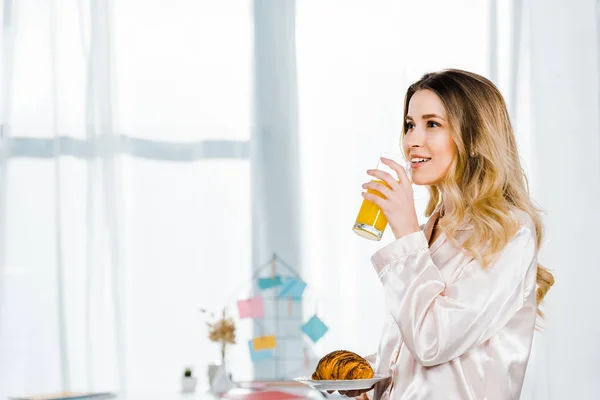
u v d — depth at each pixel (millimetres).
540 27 3068
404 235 1197
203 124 3090
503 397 1143
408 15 3129
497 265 1149
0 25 3018
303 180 3088
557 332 2941
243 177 3088
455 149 1255
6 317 2922
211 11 3127
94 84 3021
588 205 2984
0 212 2955
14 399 2357
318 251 3059
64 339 2926
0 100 2994
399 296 1144
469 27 3123
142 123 3061
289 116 3113
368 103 3100
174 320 3002
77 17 3045
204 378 2992
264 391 2482
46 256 2957
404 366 1202
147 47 3082
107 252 2971
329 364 1334
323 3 3145
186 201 3055
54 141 2988
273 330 3037
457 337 1104
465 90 1261
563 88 3037
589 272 2957
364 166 3084
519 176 1293
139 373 2967
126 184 3031
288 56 3129
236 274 3049
